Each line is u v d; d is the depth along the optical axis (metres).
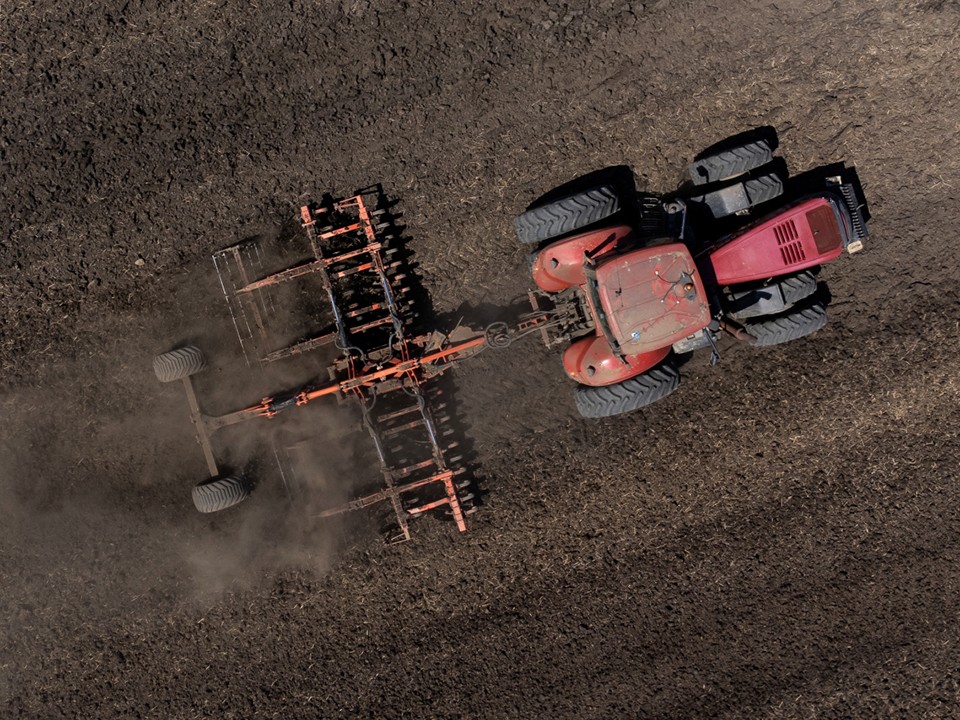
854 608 7.55
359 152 7.42
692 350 7.39
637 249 6.29
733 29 7.34
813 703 7.54
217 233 7.49
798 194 7.48
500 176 7.45
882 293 7.51
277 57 7.37
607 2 7.30
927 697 7.50
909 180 7.45
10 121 7.43
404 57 7.36
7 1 7.39
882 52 7.33
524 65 7.36
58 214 7.46
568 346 7.44
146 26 7.38
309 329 7.56
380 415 7.50
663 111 7.39
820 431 7.55
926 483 7.52
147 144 7.43
